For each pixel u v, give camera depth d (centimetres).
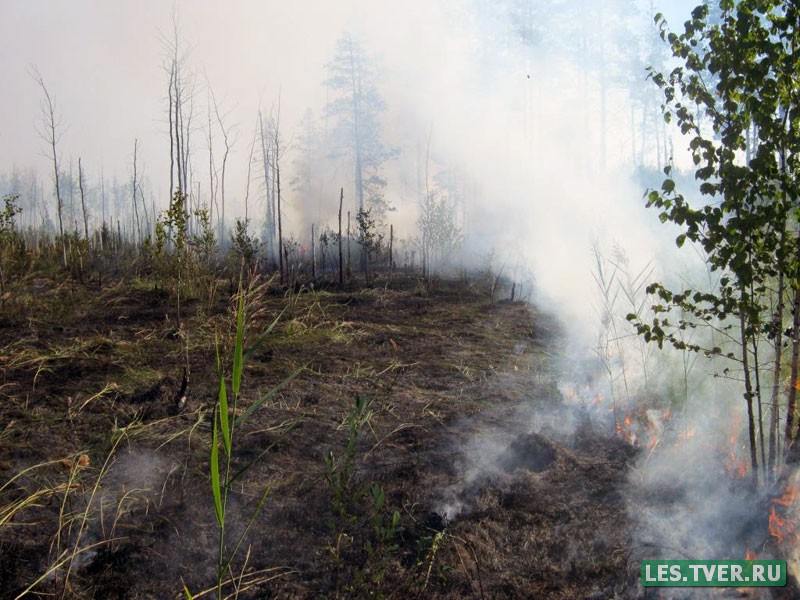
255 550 346
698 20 388
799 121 374
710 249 390
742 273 377
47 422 478
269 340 751
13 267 978
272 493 402
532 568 341
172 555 337
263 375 634
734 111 382
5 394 523
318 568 333
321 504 389
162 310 848
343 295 1108
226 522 368
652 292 415
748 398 396
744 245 383
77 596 301
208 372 621
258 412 534
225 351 673
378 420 540
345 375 660
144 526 356
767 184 381
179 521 365
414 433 514
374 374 672
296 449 468
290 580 322
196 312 841
